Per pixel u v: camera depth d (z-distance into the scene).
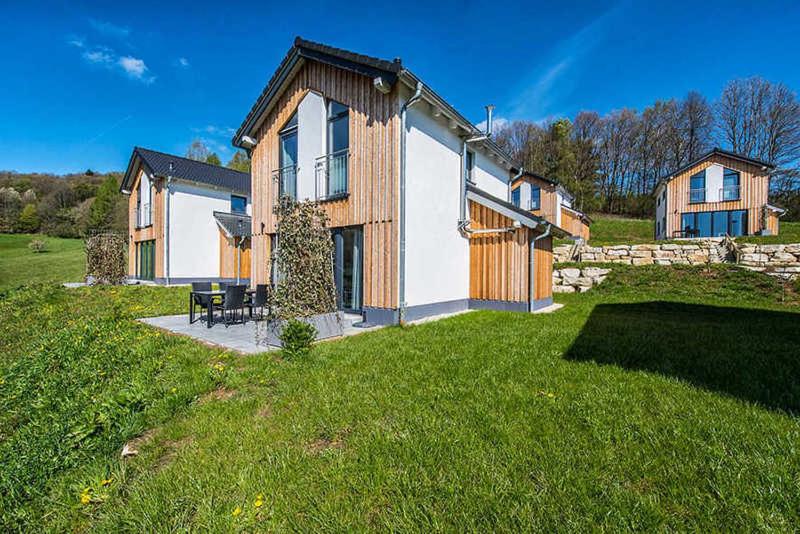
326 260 5.92
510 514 1.74
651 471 2.04
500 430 2.53
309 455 2.37
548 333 5.71
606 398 3.05
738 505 1.75
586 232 24.31
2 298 10.98
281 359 4.50
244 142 10.09
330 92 8.21
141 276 18.23
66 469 2.49
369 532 1.69
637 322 6.76
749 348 4.68
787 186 29.11
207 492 2.03
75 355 5.09
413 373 3.79
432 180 8.05
